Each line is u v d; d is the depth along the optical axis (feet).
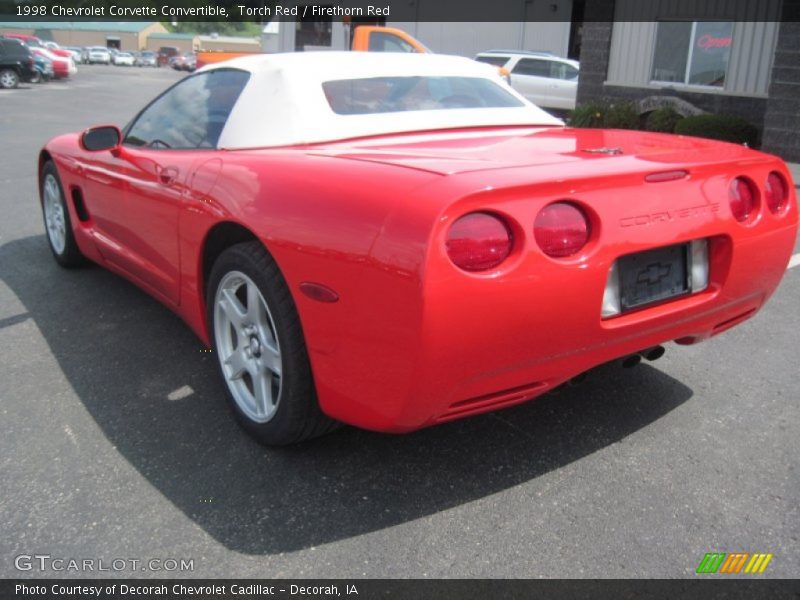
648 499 7.80
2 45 84.74
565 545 7.08
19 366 11.06
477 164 7.14
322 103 9.82
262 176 8.11
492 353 6.59
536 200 6.61
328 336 7.07
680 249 7.86
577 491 7.94
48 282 15.07
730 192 8.09
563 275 6.70
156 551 6.99
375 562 6.85
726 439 9.01
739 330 12.69
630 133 10.26
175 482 8.07
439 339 6.28
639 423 9.38
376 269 6.46
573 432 9.16
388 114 10.06
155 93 89.40
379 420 6.96
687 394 10.21
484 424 9.34
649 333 7.73
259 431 8.61
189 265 9.59
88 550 7.00
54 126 49.06
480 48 76.02
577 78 54.34
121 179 11.44
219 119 10.19
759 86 43.32
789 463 8.49
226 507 7.64
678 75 47.16
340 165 7.61
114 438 8.99
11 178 28.40
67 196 14.28
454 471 8.30
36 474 8.20
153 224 10.50
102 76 135.44
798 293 14.80
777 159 8.63
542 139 9.23
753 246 8.25
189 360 11.29
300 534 7.23
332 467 8.37
